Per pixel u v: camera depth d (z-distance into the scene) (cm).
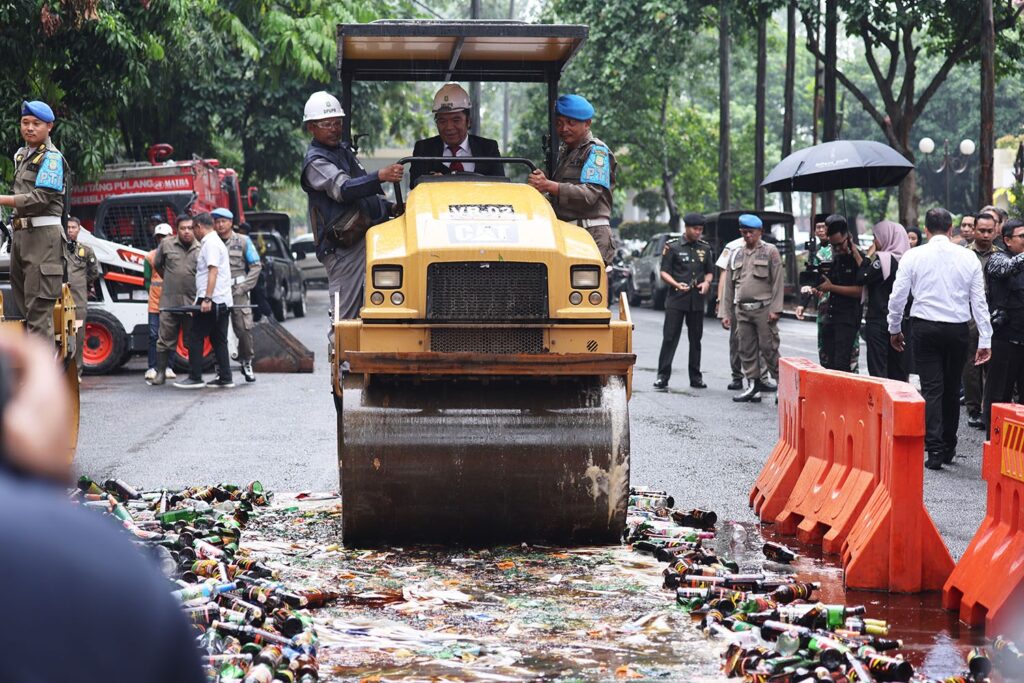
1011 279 1253
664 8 3447
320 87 4012
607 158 944
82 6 2023
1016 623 656
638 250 4762
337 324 830
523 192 875
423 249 816
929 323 1205
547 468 827
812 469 930
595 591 740
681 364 2294
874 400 813
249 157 4084
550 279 823
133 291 2105
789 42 4059
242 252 1936
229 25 3002
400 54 1008
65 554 185
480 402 835
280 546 845
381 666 604
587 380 852
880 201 5394
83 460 1216
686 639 649
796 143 7800
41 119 1102
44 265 1103
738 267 1741
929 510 1000
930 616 714
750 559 848
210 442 1333
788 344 2733
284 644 605
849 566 768
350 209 927
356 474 817
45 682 179
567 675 591
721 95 4559
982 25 2281
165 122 3791
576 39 944
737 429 1456
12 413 196
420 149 988
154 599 190
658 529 873
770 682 576
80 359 1670
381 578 763
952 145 5959
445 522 829
